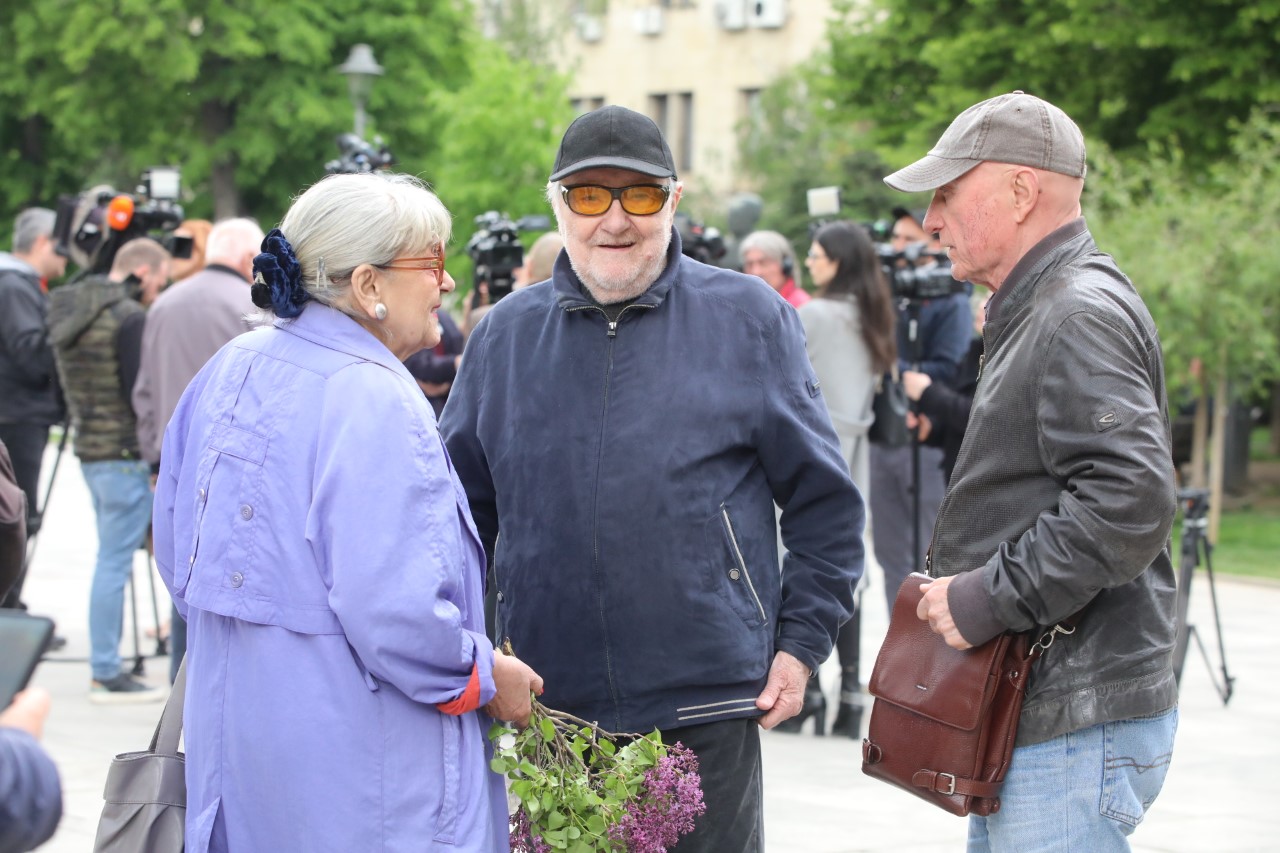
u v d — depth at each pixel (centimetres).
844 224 628
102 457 654
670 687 308
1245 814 528
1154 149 1378
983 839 298
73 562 1073
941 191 289
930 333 732
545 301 329
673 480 307
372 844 241
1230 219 1239
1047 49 1532
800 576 327
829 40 1833
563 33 3753
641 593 307
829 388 620
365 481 242
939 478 702
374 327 264
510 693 270
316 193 262
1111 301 265
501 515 323
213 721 250
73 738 593
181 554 259
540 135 2044
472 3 2928
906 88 1778
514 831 290
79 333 643
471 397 333
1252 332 1231
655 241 312
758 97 3562
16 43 2689
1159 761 279
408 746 246
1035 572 258
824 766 586
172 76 2503
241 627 249
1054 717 269
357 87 1541
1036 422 267
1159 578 278
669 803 283
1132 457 252
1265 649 826
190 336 599
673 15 3772
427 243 264
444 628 241
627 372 314
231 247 613
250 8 2589
